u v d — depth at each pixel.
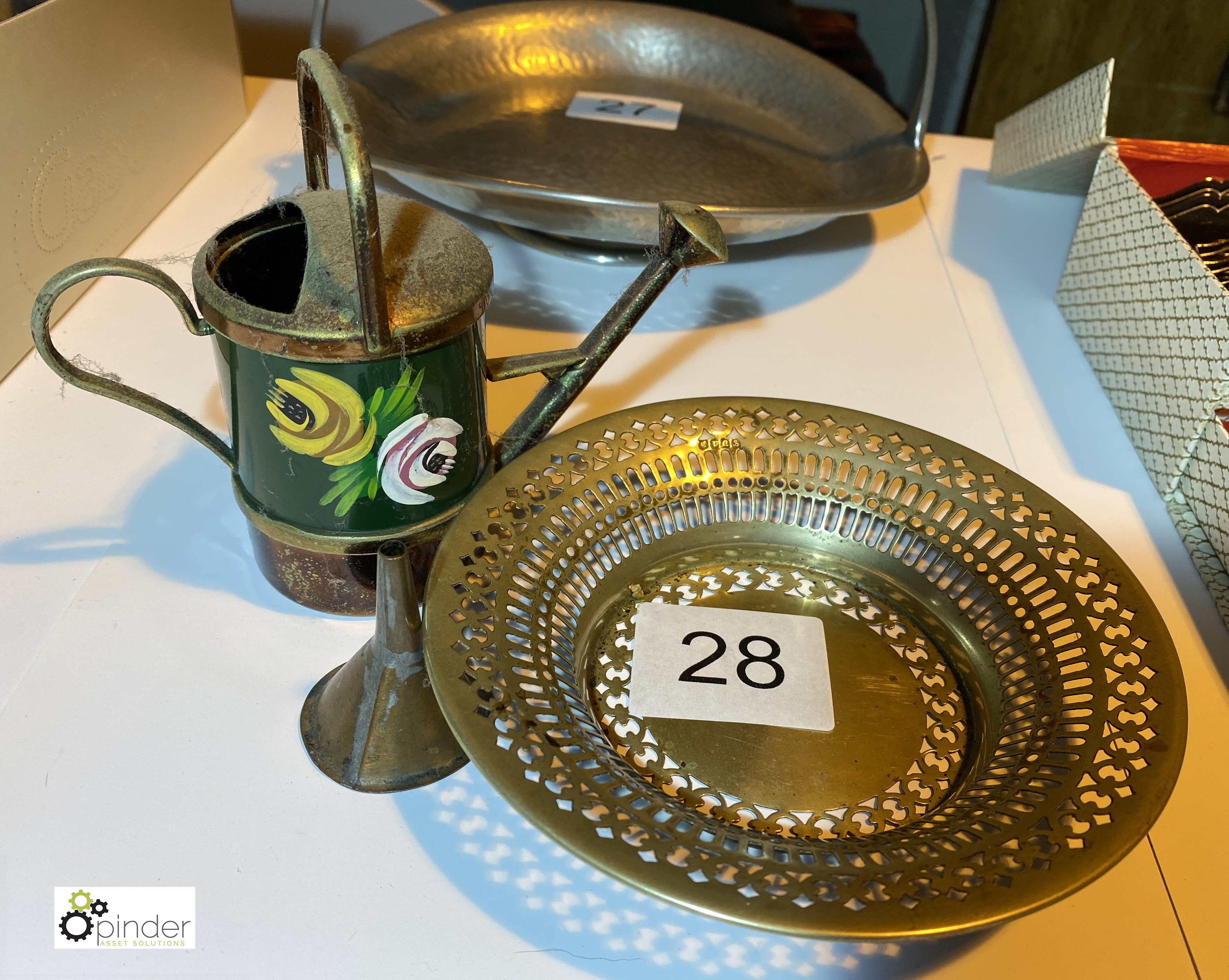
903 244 1.00
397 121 0.92
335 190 0.52
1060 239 1.03
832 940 0.33
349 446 0.47
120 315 0.81
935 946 0.44
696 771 0.46
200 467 0.67
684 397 0.76
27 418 0.69
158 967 0.41
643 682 0.50
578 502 0.54
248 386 0.46
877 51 1.62
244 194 0.97
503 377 0.54
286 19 1.38
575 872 0.46
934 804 0.45
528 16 1.07
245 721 0.51
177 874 0.45
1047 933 0.45
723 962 0.43
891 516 0.57
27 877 0.44
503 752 0.38
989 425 0.77
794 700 0.50
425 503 0.51
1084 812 0.38
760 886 0.35
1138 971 0.44
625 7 1.10
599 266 0.91
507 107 1.01
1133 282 0.77
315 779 0.49
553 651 0.47
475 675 0.42
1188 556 0.66
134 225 0.88
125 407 0.71
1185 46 1.61
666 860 0.35
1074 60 1.65
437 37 1.02
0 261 0.69
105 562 0.59
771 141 1.02
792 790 0.45
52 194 0.74
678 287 0.90
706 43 1.09
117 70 0.81
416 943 0.43
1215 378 0.64
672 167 0.93
